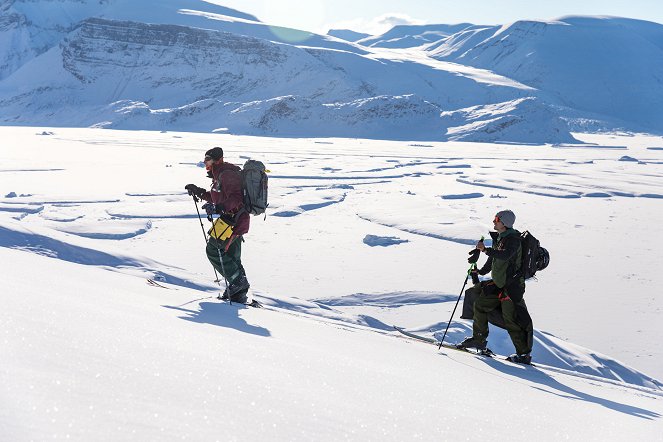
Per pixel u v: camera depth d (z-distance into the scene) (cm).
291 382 254
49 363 191
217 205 647
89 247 1153
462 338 1386
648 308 2770
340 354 391
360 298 2725
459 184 7400
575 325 2542
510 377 575
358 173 8194
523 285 702
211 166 657
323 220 4697
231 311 547
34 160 8444
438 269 3359
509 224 692
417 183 7412
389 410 252
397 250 3784
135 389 188
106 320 284
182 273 1213
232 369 247
